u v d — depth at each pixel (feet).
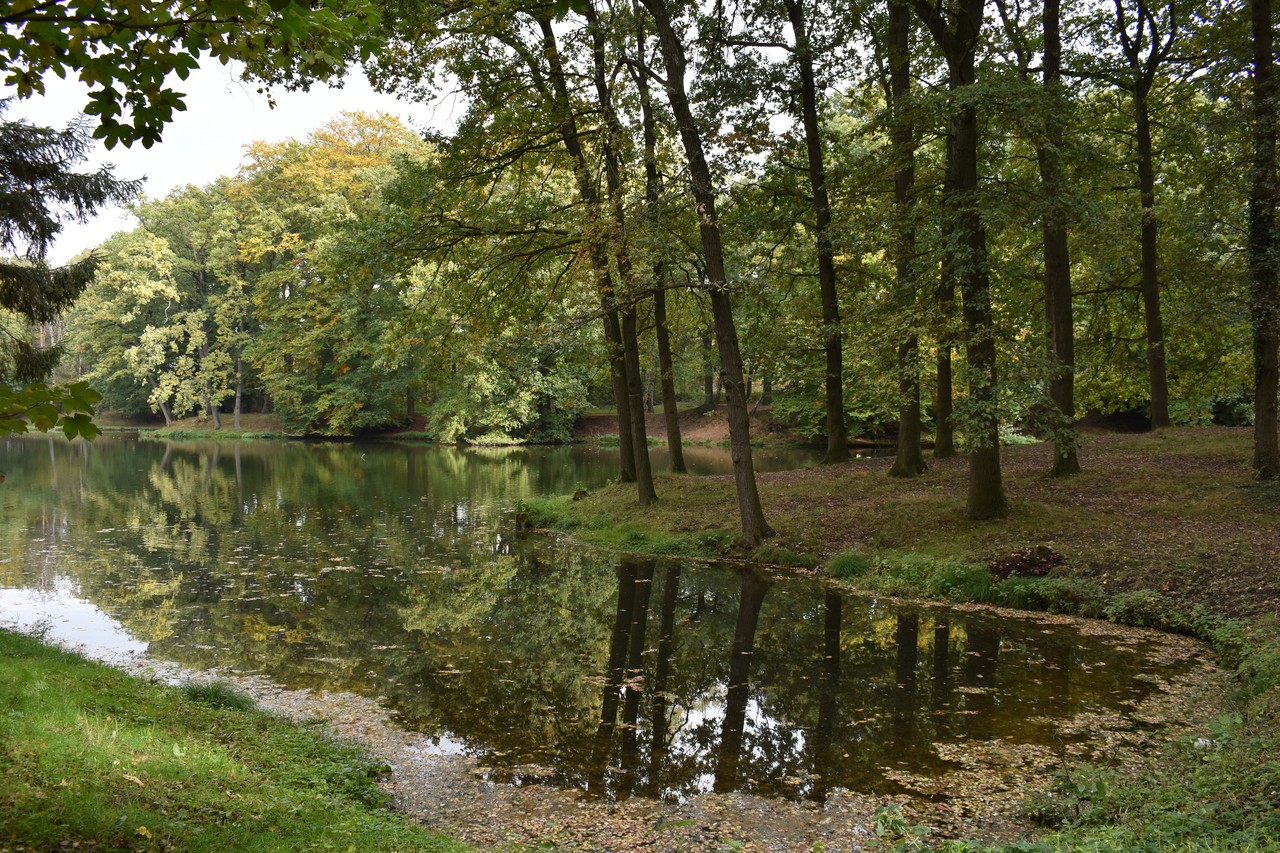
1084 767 20.83
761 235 67.82
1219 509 44.93
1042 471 58.18
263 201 171.01
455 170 56.70
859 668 31.81
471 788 21.45
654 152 54.75
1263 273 46.42
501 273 63.21
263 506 78.23
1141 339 78.28
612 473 108.27
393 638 36.09
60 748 16.74
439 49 52.90
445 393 163.84
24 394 8.32
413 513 74.69
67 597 42.29
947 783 21.48
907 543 49.24
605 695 28.94
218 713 24.21
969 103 40.57
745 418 53.93
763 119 59.47
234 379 196.95
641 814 19.97
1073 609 39.19
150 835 13.58
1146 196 63.93
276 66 12.32
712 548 55.06
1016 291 72.38
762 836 18.83
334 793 19.67
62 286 41.78
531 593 44.83
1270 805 15.89
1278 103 43.29
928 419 121.90
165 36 10.67
